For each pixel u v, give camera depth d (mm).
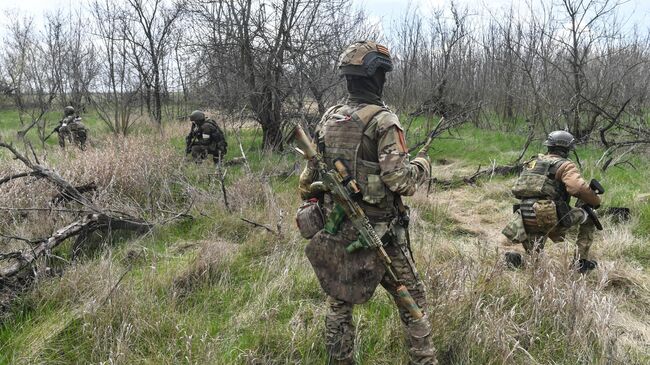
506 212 6055
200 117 8727
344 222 2459
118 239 4930
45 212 5199
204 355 2863
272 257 4238
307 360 2893
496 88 14320
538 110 11008
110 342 3029
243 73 9914
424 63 14922
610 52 10562
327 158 2471
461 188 7391
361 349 2963
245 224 5309
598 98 10539
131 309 3271
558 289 3266
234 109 10117
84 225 4574
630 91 11242
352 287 2447
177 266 4141
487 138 11750
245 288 3859
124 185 6215
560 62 11695
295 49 9539
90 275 3777
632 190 6531
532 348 2949
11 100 22078
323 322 3182
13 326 3346
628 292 3908
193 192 6059
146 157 7066
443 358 2854
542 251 3748
